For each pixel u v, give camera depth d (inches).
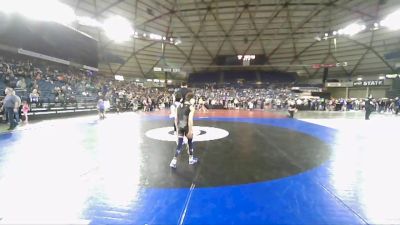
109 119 578.2
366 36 1162.6
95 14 964.6
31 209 113.5
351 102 1224.2
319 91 1470.2
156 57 1480.1
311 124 495.8
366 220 105.4
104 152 231.8
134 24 1097.4
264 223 102.2
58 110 621.3
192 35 1277.1
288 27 1184.2
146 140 298.2
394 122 548.1
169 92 1519.4
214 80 1736.0
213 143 283.9
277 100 1234.0
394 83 1259.2
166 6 1031.0
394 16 817.5
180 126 189.2
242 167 185.2
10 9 701.3
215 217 107.2
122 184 147.2
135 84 1469.0
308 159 209.8
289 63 1520.7
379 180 156.4
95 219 105.2
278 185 146.9
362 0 921.5
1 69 659.4
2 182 147.9
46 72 860.6
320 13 1063.6
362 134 359.3
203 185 146.4
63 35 930.1
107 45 1246.9
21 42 799.1
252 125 471.5
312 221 104.0
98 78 1211.9
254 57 1430.9
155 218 106.4
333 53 1365.7
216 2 1013.8
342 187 144.0
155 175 164.7
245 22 1157.7
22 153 222.4
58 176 160.2
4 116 443.2
